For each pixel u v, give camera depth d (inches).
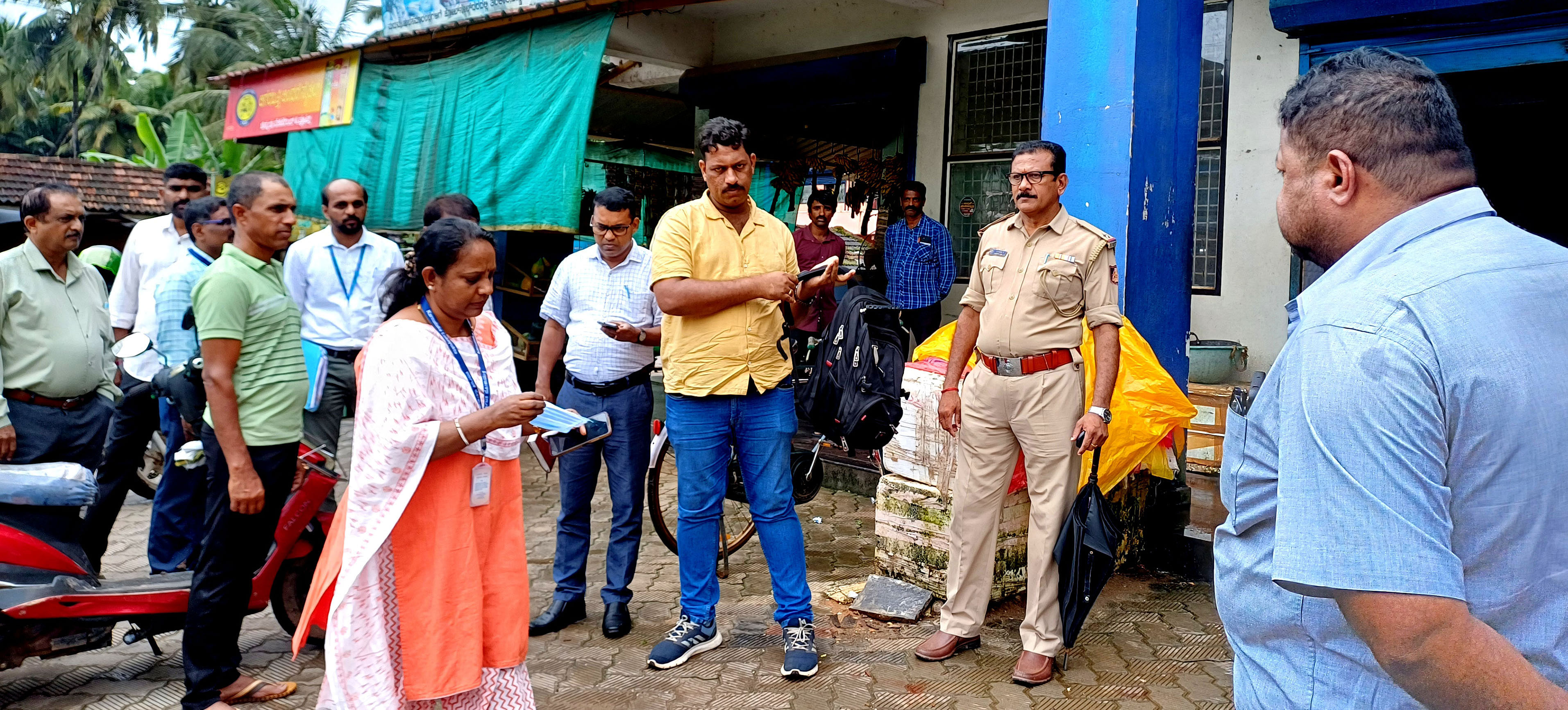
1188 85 182.5
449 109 303.4
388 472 96.3
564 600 159.5
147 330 190.1
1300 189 53.4
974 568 146.9
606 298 157.2
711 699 134.7
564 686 138.6
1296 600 51.4
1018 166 136.2
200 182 199.2
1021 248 140.3
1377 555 43.8
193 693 127.4
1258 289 251.0
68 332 160.1
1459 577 43.6
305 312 175.5
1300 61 230.1
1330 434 45.6
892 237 286.4
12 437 146.8
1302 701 51.3
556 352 164.4
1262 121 247.8
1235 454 54.8
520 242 390.3
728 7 327.3
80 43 1202.6
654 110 421.1
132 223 473.7
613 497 157.9
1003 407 140.3
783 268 143.9
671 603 172.1
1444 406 44.7
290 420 126.5
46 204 156.1
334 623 96.4
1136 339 165.9
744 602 172.9
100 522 174.4
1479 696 43.0
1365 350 45.4
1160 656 147.6
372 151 334.6
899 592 168.7
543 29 272.5
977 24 285.6
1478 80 242.2
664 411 313.3
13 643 127.6
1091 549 131.5
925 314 285.6
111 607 132.4
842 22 315.6
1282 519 47.5
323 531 147.4
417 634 98.8
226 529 124.5
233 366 120.2
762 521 144.0
